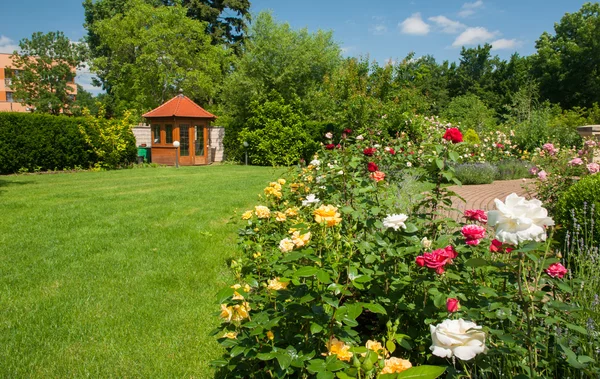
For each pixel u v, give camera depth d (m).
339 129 14.94
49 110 34.16
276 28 21.47
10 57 34.09
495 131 15.54
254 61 20.80
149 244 5.07
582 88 36.50
